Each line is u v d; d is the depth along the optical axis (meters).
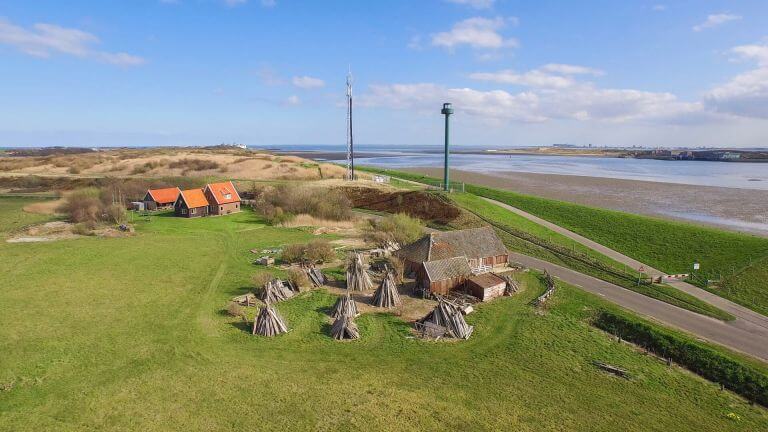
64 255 64.31
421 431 27.78
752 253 60.38
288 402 30.48
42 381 32.28
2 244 70.12
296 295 50.69
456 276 52.59
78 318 43.12
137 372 33.88
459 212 88.69
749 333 42.78
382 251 66.31
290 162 162.00
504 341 40.66
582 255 66.12
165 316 44.00
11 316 43.22
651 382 34.91
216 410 29.36
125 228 80.69
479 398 31.69
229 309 44.97
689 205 109.81
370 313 46.22
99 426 27.45
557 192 131.25
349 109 126.81
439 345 39.69
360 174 139.12
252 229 85.00
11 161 168.62
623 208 106.00
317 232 82.38
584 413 30.42
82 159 172.38
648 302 50.28
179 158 166.38
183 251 68.12
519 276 58.59
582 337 41.97
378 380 33.69
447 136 106.38
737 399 33.50
